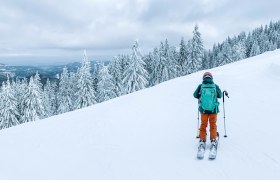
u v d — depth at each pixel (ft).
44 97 268.00
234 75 68.74
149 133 32.01
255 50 380.37
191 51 229.25
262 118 32.94
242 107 38.86
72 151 28.53
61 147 30.12
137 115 41.27
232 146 25.59
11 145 32.86
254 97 43.91
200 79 71.61
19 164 26.27
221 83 59.57
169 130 32.40
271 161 21.83
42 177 23.04
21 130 41.11
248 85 54.29
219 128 31.12
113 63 224.12
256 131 28.84
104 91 197.57
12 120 165.68
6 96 165.48
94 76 236.22
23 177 23.32
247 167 21.29
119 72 221.25
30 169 24.85
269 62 80.94
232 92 49.57
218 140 26.96
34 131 39.17
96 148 28.68
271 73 59.98
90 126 37.70
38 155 28.32
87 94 179.22
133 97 59.16
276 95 43.75
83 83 179.52
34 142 33.09
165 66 225.56
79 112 51.24
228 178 19.98
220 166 21.88
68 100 239.91
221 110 38.52
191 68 230.07
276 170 20.39
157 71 233.35
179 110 41.57
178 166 22.61
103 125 37.50
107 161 25.05
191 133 30.63
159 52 231.30
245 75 66.18
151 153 25.95
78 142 31.30
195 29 227.81
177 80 78.23
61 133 35.88
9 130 42.55
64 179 22.34
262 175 19.90
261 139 26.53
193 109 41.32
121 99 59.98
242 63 101.91
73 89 242.58
